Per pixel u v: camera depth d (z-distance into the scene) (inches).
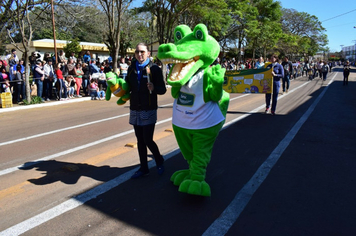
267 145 207.5
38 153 195.8
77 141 225.0
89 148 206.2
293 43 1802.4
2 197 130.4
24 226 106.9
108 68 571.5
